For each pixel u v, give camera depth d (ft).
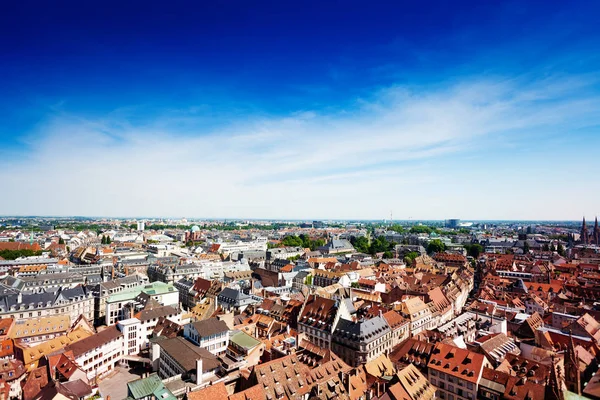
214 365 354.95
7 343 414.21
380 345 444.14
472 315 533.55
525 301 638.94
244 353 394.32
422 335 437.99
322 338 467.52
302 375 333.42
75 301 588.50
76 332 451.12
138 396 289.94
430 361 366.02
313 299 518.37
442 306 621.72
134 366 449.06
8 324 462.19
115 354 447.01
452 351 359.87
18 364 367.86
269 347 419.54
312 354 386.52
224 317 482.28
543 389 297.33
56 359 363.35
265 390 304.50
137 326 483.51
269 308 584.81
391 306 552.41
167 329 475.72
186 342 407.64
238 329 480.23
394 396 304.71
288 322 533.96
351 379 342.03
